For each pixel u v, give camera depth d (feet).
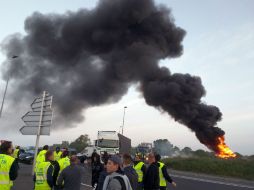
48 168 26.71
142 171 32.14
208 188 68.08
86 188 55.26
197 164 130.31
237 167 121.49
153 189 31.78
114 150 108.88
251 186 79.00
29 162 110.83
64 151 32.48
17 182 52.80
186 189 64.23
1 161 20.63
